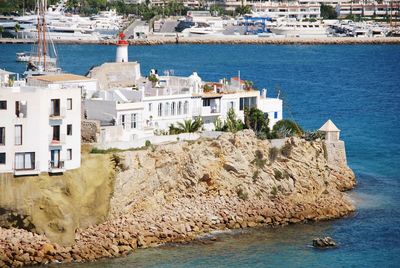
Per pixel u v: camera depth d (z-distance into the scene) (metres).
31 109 153.75
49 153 156.00
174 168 169.88
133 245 156.88
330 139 199.25
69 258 151.25
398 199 190.38
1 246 149.38
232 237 164.00
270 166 179.75
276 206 175.12
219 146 175.25
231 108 193.62
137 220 161.75
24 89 157.50
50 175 155.88
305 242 163.38
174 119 187.88
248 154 178.38
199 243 160.25
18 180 153.38
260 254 157.00
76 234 155.50
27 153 154.38
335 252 159.50
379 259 157.00
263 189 176.38
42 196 153.88
